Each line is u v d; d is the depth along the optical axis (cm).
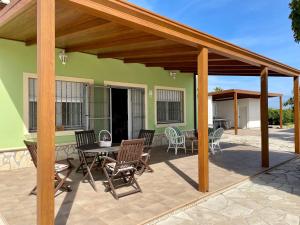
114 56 705
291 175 575
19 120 608
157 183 490
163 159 723
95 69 760
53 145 267
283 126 2147
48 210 263
